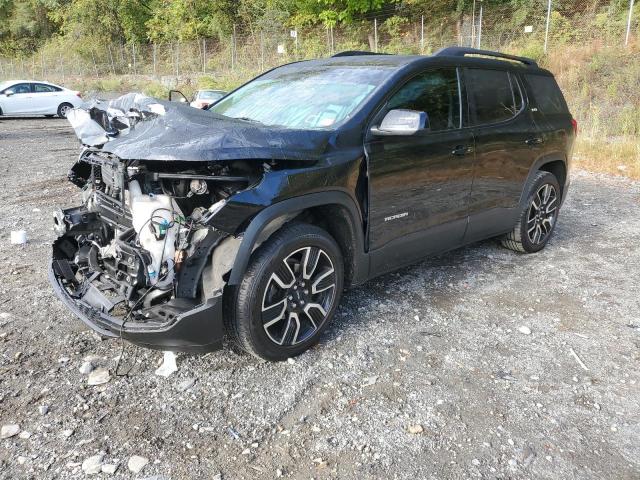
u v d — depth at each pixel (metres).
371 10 28.91
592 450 2.62
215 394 3.00
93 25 42.50
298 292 3.27
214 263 2.99
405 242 3.93
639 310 4.16
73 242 3.82
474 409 2.91
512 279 4.74
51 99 21.47
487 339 3.66
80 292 3.36
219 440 2.64
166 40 38.62
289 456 2.54
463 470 2.47
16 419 2.77
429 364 3.34
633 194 8.10
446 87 4.18
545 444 2.65
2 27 53.53
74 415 2.80
